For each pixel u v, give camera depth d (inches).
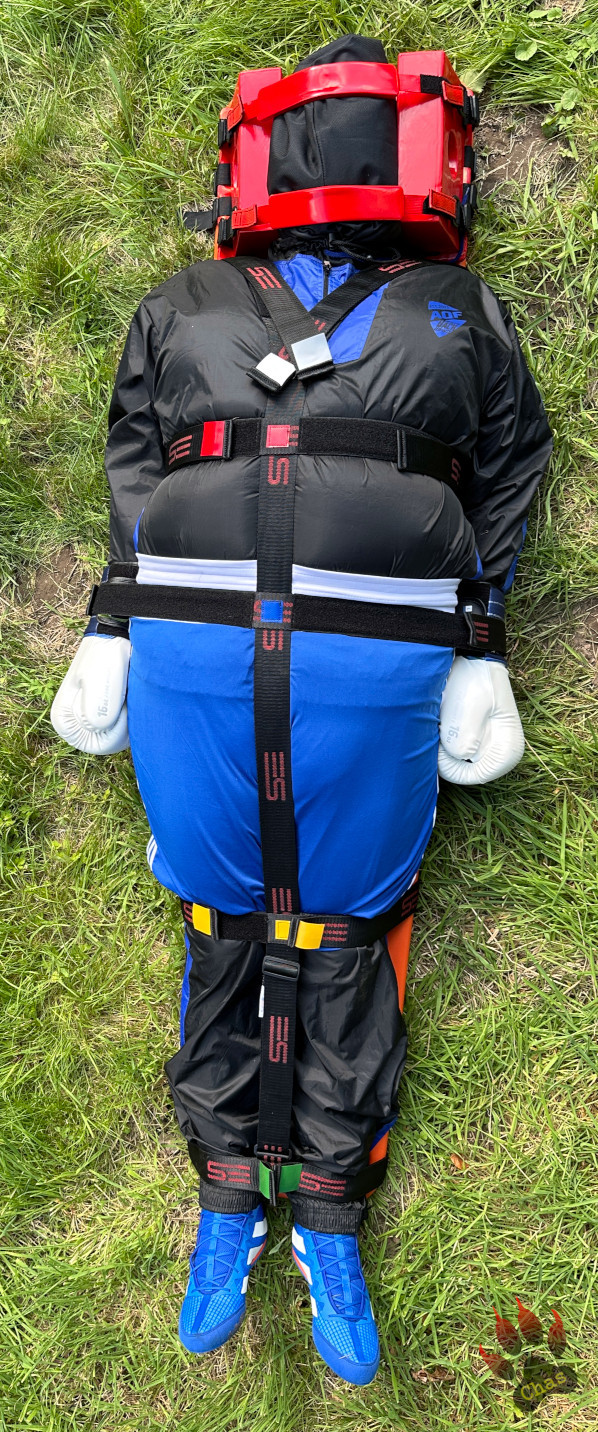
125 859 70.3
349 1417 62.9
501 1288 62.6
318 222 52.2
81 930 70.1
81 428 71.3
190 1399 65.1
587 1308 61.9
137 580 54.5
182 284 55.3
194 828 52.1
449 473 51.7
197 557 50.2
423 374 49.4
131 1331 66.6
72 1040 69.1
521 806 65.5
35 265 71.4
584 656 65.5
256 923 53.6
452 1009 65.8
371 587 48.4
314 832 50.0
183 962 68.6
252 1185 55.9
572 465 64.8
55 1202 68.7
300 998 53.9
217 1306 56.6
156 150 70.6
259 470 48.2
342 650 47.9
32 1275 67.7
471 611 55.4
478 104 66.2
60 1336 66.6
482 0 65.6
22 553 72.6
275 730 48.1
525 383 57.9
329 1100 53.6
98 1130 68.6
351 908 52.8
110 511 60.2
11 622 72.4
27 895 70.7
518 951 65.6
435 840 66.4
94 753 61.5
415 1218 63.8
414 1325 63.3
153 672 52.2
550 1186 63.2
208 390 50.3
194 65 70.0
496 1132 64.3
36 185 72.6
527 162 66.1
